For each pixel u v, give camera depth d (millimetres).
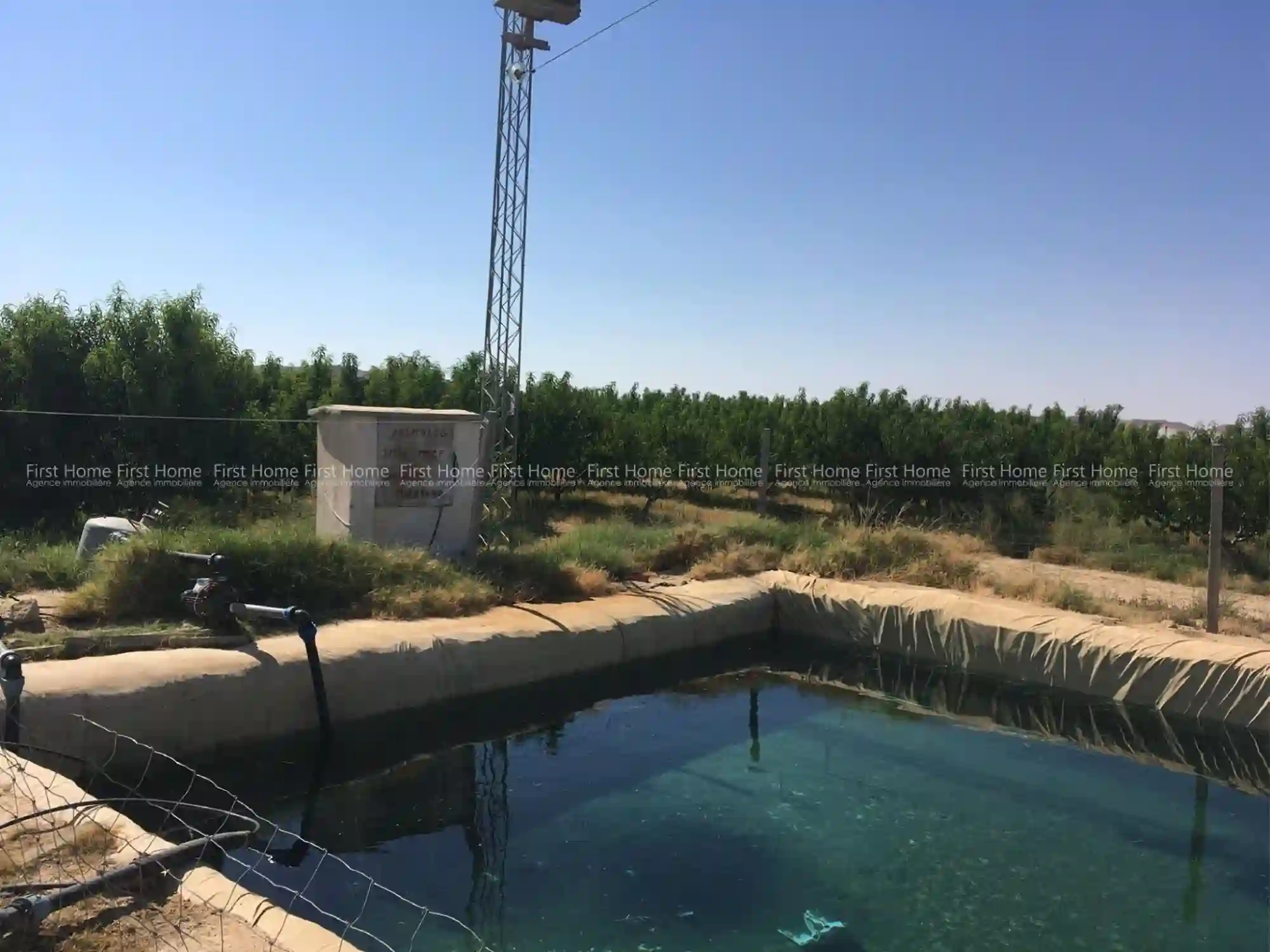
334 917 4699
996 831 7094
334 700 7867
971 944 5461
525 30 12258
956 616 11023
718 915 5766
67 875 4219
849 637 11945
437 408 21219
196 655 7422
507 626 9508
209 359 16062
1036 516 18969
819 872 6383
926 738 9164
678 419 24188
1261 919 5883
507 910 5707
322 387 21578
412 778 7773
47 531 13812
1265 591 13062
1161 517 16719
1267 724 8508
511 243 12766
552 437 19844
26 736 6250
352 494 10914
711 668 11375
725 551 13781
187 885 4352
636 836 6828
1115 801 7727
